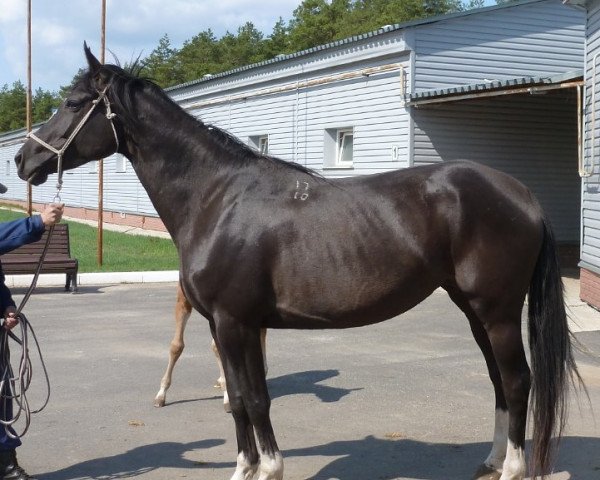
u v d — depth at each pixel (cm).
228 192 435
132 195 2853
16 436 446
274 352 859
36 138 450
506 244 417
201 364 795
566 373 432
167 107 452
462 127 1609
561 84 1232
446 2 5312
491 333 426
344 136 1809
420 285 426
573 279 1451
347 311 420
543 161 1723
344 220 418
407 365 789
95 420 600
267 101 2033
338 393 679
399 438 552
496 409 467
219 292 423
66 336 942
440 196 421
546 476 452
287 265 417
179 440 551
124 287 1407
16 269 1241
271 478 428
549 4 1708
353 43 1673
